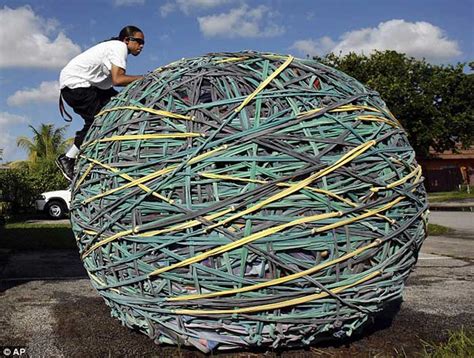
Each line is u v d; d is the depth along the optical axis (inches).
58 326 165.3
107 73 180.2
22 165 1105.4
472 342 143.0
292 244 118.9
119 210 128.4
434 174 1456.7
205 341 130.7
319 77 136.6
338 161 121.4
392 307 193.6
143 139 128.0
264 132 120.3
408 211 133.5
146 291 130.0
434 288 231.9
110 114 141.3
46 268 291.0
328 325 128.5
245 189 118.2
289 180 118.7
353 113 131.6
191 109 126.6
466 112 1225.4
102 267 137.3
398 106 1184.8
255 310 121.3
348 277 124.0
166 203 122.2
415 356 137.9
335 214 119.9
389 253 131.0
